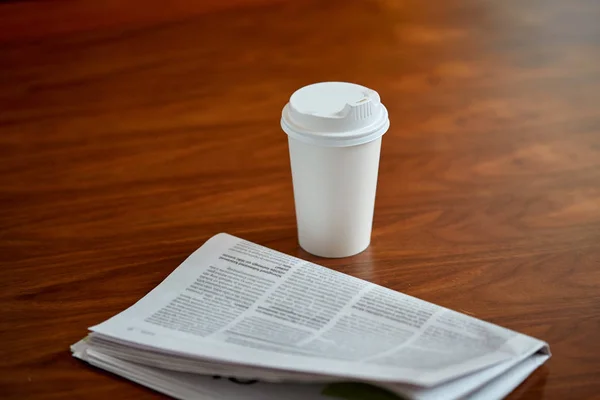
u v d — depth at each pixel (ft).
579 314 2.55
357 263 2.77
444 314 2.47
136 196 3.14
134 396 2.36
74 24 4.45
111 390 2.38
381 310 2.49
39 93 3.84
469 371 2.26
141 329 2.44
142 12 4.58
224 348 2.35
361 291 2.56
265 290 2.59
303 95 2.65
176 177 3.24
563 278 2.68
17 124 3.62
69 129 3.57
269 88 3.79
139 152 3.40
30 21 4.50
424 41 4.14
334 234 2.75
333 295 2.56
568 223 2.90
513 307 2.58
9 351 2.51
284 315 2.49
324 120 2.54
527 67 3.88
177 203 3.09
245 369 2.30
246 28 4.34
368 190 2.71
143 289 2.70
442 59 3.97
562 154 3.26
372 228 2.92
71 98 3.79
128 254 2.85
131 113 3.67
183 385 2.35
